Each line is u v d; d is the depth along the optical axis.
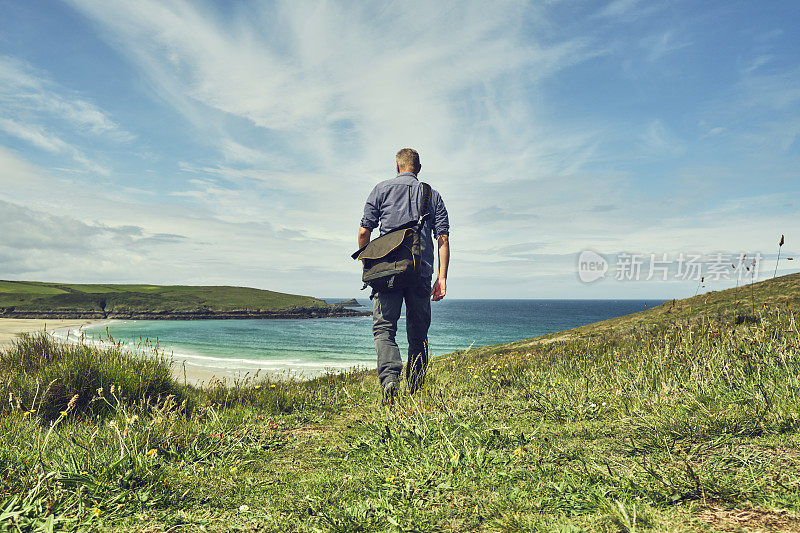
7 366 5.02
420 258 3.42
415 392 3.62
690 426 2.21
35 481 1.76
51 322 75.38
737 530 1.20
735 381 3.00
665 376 3.57
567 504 1.48
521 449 2.10
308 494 1.79
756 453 1.78
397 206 3.71
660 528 1.25
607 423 2.67
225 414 3.72
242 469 2.20
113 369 4.46
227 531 1.49
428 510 1.58
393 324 3.64
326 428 3.26
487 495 1.66
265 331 60.25
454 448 2.24
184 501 1.75
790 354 3.21
